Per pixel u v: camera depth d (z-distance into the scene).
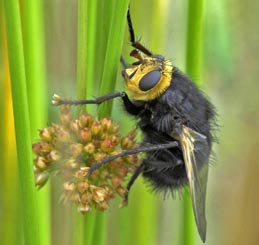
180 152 0.20
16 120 0.17
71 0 0.19
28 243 0.17
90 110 0.18
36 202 0.17
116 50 0.18
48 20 0.19
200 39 0.18
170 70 0.19
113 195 0.18
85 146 0.18
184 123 0.19
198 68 0.18
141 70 0.19
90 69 0.18
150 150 0.19
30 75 0.18
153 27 0.19
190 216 0.19
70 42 0.19
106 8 0.18
